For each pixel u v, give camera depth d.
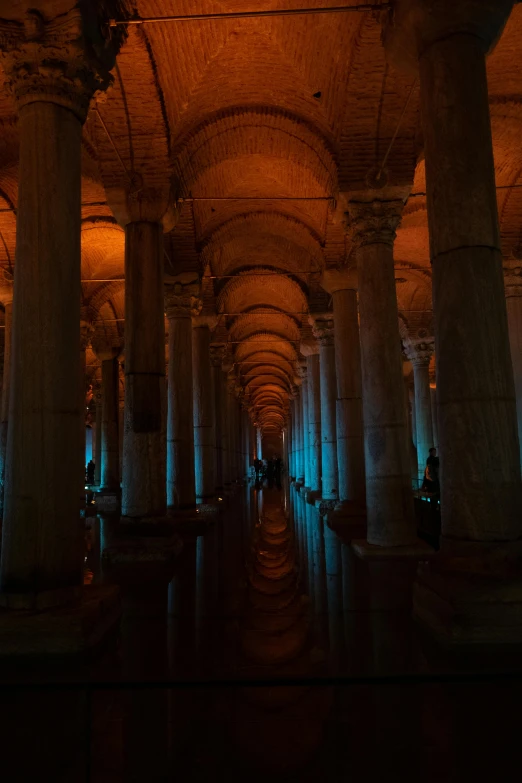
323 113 8.52
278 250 15.03
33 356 4.39
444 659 3.76
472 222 4.39
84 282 15.34
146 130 8.38
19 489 4.29
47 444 4.33
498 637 3.96
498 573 4.11
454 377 4.38
